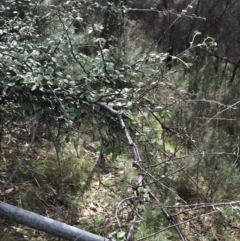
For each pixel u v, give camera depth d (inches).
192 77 262.1
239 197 166.7
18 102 121.5
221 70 310.8
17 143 162.4
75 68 130.3
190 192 169.2
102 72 110.0
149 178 92.5
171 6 306.0
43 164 159.5
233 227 156.5
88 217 144.3
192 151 181.5
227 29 304.8
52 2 171.8
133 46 251.3
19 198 140.6
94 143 176.2
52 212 142.4
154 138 101.3
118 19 254.2
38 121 109.3
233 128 225.8
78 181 160.1
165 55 111.5
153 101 105.6
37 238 132.4
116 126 103.3
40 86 103.7
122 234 70.7
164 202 149.5
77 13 119.3
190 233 147.5
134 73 108.9
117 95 105.8
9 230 132.5
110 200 149.6
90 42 110.0
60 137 157.0
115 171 169.8
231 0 305.3
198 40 302.5
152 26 310.2
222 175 171.8
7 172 151.9
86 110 106.3
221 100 243.6
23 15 146.6
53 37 132.3
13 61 106.9
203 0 302.7
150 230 138.9
